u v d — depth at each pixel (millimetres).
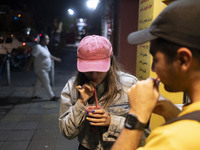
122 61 5570
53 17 24047
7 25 13469
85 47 1430
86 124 1525
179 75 675
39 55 5703
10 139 3787
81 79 1603
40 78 5859
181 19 629
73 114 1425
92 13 14133
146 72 2529
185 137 580
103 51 1433
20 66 11688
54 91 7133
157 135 641
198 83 657
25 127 4293
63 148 3527
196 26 613
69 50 22891
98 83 1533
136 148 758
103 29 10164
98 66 1413
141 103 761
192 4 630
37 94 6742
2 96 6492
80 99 1429
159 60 703
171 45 658
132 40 808
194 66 642
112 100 1504
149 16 2428
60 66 12680
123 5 5422
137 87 791
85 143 1541
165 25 657
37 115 4953
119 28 5523
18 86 7840
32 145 3596
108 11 7719
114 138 1408
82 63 1445
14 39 10812
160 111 1012
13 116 4883
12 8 18469
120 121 1384
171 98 2414
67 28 38750
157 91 788
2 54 9281
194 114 614
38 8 22188
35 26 22156
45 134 4004
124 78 1567
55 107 5500
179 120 628
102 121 1342
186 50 628
